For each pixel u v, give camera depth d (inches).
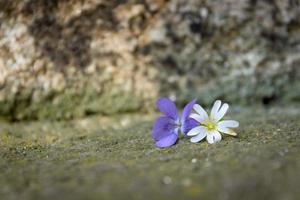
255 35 12.1
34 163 8.1
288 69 12.3
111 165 7.6
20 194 6.5
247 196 6.1
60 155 8.7
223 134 9.5
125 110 12.1
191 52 11.9
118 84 11.9
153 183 6.6
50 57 11.6
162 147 9.0
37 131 11.1
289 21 12.2
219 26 11.9
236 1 12.0
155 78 11.9
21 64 11.5
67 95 11.8
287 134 9.3
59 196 6.3
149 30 11.8
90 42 11.7
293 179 6.5
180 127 9.3
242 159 7.5
